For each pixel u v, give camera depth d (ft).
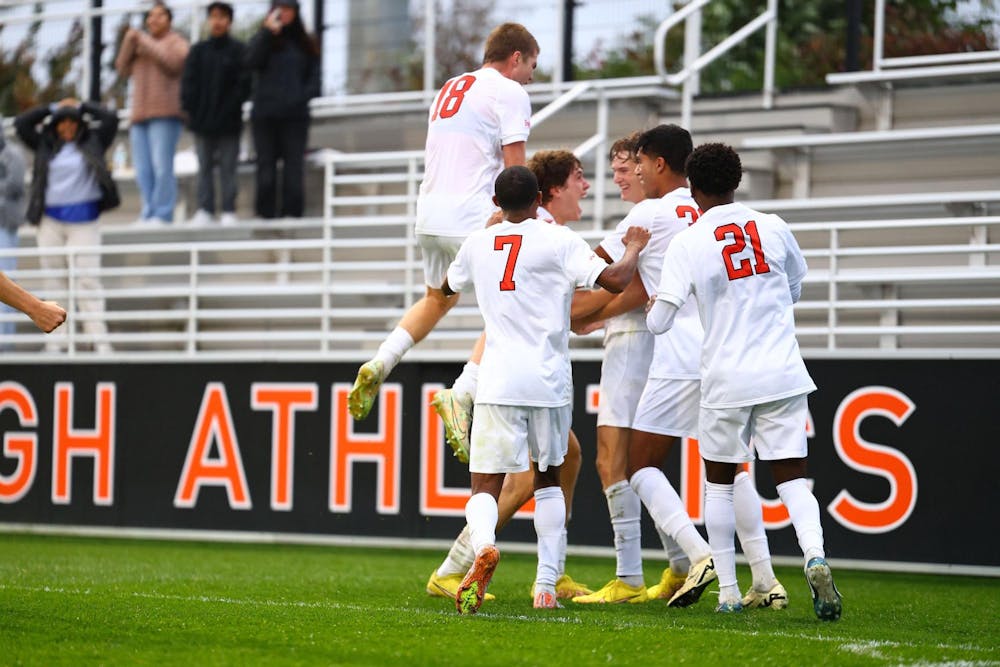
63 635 56.85
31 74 173.37
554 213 77.77
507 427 64.85
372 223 125.29
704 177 66.74
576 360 106.32
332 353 115.24
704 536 100.89
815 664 52.16
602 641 56.49
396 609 68.85
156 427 121.60
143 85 147.23
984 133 117.80
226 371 119.14
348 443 114.21
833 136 122.21
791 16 146.51
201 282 146.51
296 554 115.44
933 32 135.95
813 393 99.71
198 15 162.81
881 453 97.81
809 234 120.57
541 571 69.41
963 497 95.66
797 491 65.51
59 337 126.41
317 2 160.45
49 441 125.39
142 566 100.78
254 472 117.70
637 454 74.18
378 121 153.38
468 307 126.41
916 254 110.22
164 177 147.84
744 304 65.57
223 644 55.01
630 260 65.72
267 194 141.69
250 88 143.74
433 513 111.04
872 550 97.86
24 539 128.36
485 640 56.39
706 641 57.00
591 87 134.41
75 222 138.00
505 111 77.30
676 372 73.31
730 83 147.95
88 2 171.22
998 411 94.89
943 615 75.00
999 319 109.70
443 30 153.99
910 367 97.14
